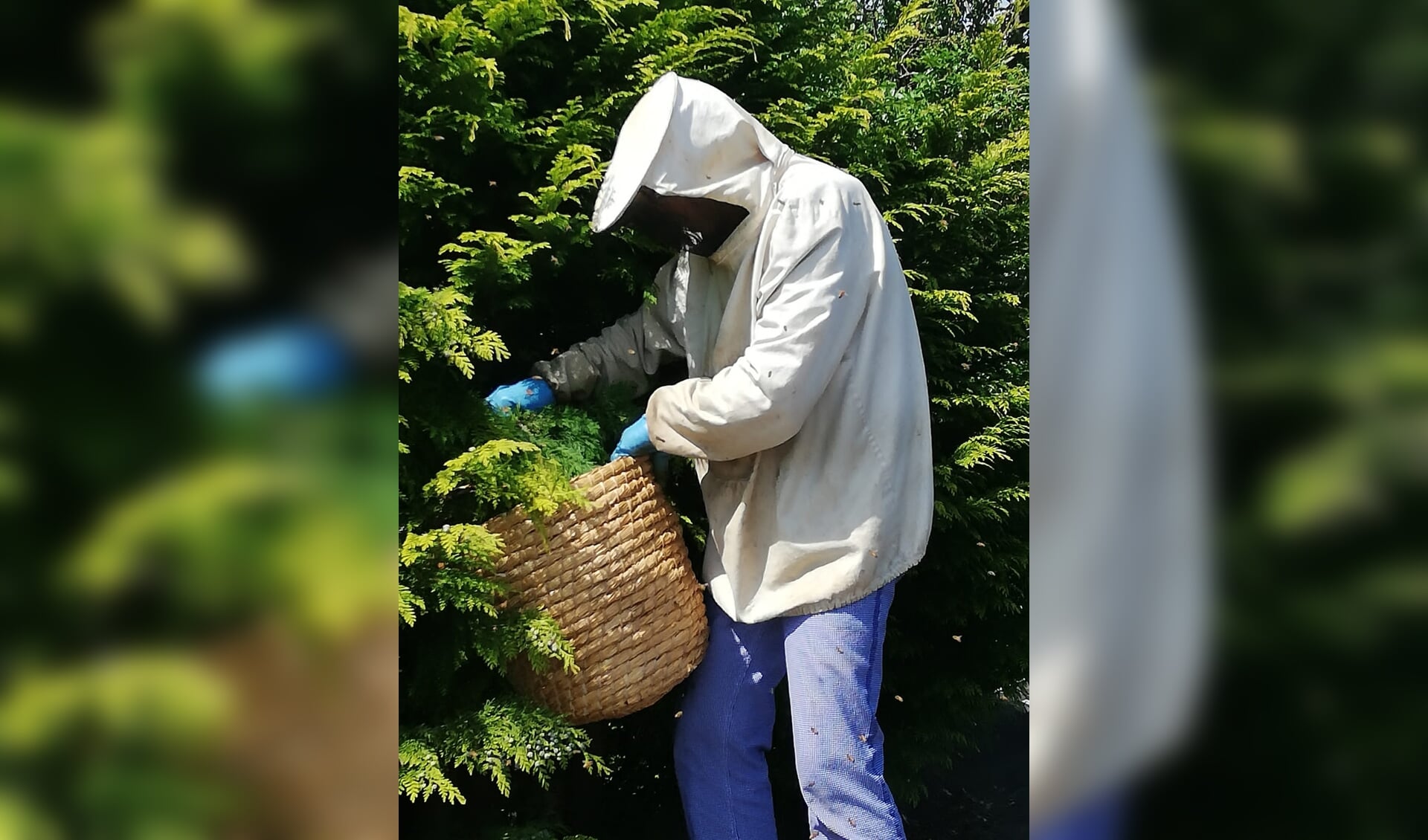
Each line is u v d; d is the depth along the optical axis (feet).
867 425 6.31
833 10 10.14
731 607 6.52
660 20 8.10
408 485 6.21
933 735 10.02
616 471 6.18
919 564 9.89
